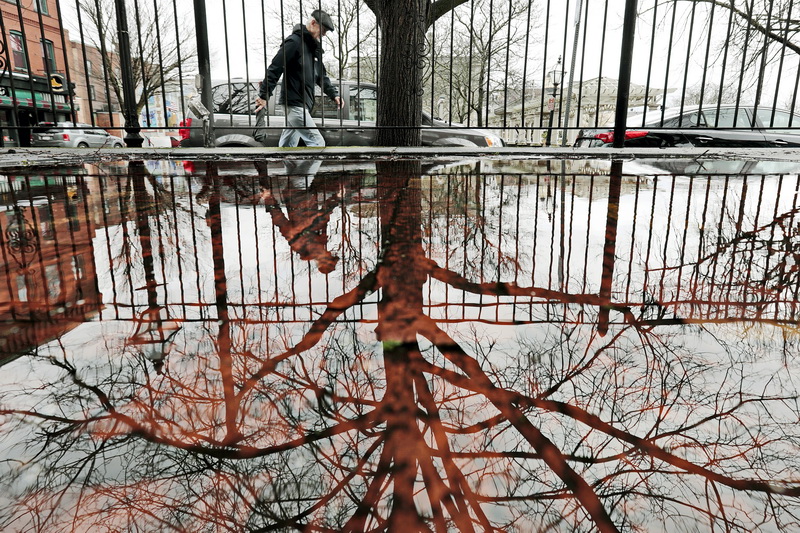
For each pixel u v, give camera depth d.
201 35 3.73
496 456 0.28
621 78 3.59
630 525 0.22
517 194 1.59
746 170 2.36
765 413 0.32
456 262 0.79
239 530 0.22
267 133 5.10
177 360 0.42
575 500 0.24
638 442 0.29
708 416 0.32
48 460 0.28
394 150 3.55
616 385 0.37
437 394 0.36
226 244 0.91
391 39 4.39
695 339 0.46
